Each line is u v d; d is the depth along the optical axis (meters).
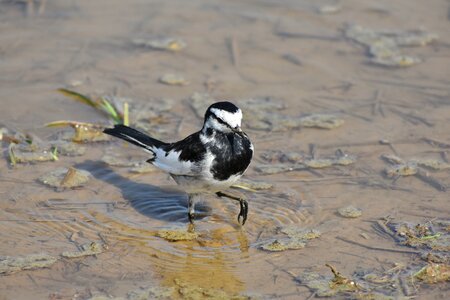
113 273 10.41
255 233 11.51
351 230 11.47
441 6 19.70
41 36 18.09
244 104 15.57
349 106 15.51
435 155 13.63
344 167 13.34
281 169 13.27
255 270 10.53
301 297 9.86
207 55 17.55
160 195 12.63
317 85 16.36
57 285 10.07
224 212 12.21
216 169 11.05
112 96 15.74
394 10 19.56
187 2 20.08
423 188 12.60
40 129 14.62
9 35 18.05
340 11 19.56
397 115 15.12
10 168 13.24
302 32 18.53
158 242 11.26
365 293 9.88
